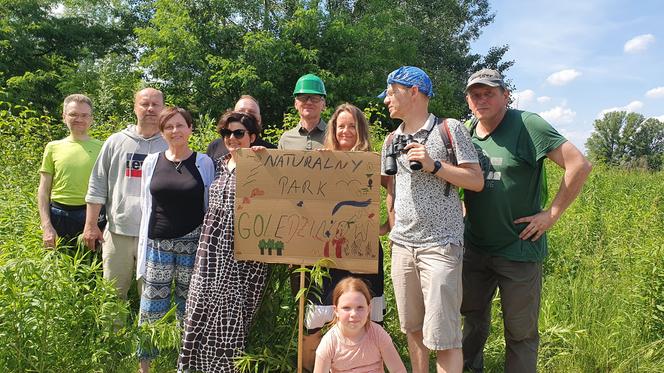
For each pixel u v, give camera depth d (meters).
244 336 3.47
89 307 3.28
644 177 12.38
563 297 4.79
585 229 6.38
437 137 3.14
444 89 23.52
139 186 4.14
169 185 3.66
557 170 11.19
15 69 22.31
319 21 19.81
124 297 4.21
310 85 4.57
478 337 3.96
